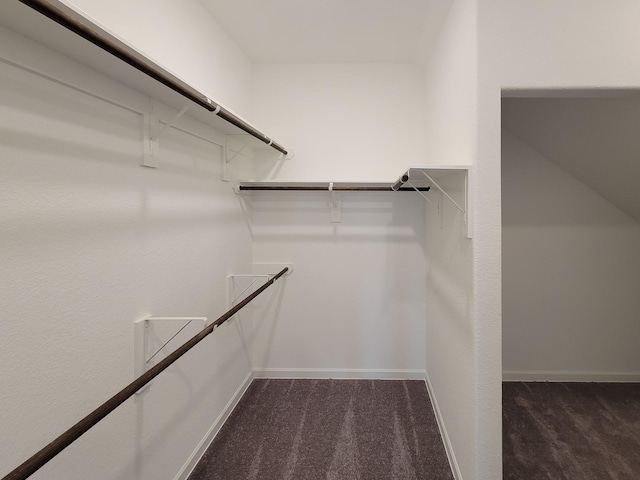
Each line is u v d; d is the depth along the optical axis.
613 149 1.76
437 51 1.88
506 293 2.38
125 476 1.06
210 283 1.67
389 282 2.37
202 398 1.61
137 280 1.11
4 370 0.69
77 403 0.87
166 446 1.30
